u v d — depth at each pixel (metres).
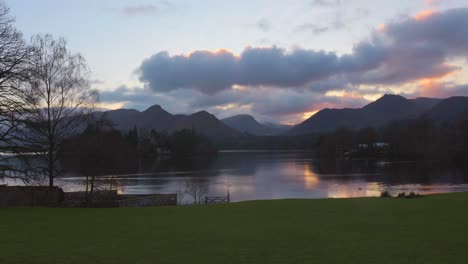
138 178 98.00
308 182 87.31
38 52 36.59
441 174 95.44
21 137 33.56
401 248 13.91
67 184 70.94
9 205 34.66
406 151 165.00
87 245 15.23
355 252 13.48
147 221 21.70
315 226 18.98
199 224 20.30
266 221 20.95
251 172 116.75
